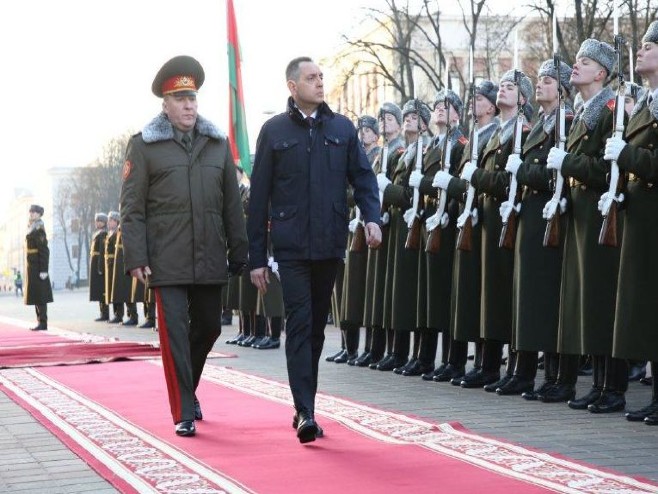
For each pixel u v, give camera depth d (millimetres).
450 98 9672
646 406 7633
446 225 9570
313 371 6777
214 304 7289
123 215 7113
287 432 6805
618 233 7539
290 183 6723
